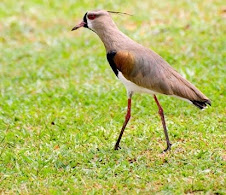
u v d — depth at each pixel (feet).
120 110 46.80
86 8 75.97
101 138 41.39
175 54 58.29
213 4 71.92
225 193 32.55
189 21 67.31
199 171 35.50
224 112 44.75
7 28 71.67
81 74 55.98
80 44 64.59
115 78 53.88
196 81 51.13
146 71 37.11
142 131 41.88
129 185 34.37
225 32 62.54
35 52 63.87
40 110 47.91
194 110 45.52
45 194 33.96
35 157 38.91
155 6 73.67
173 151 38.58
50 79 55.88
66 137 41.93
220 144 38.91
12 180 36.19
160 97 48.39
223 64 54.19
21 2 79.51
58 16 74.69
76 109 47.73
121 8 73.82
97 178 35.83
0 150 40.47
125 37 38.91
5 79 56.65
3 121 45.93
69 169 37.11
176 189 33.22
